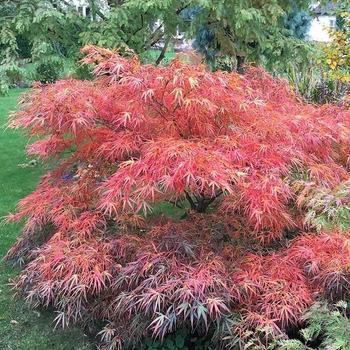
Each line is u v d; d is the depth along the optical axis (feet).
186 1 16.71
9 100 35.88
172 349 8.96
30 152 11.19
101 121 9.84
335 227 8.80
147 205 8.55
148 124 9.57
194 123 9.49
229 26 19.04
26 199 11.59
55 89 9.96
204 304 7.97
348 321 7.52
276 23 19.27
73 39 17.39
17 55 17.04
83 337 10.19
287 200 9.16
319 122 9.91
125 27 17.21
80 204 10.52
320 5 20.26
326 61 19.34
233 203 8.92
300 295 8.18
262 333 8.04
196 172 8.00
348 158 10.32
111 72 9.45
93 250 9.34
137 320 8.80
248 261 8.98
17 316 10.99
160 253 8.89
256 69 12.91
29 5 16.07
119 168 9.18
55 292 9.48
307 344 8.20
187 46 23.12
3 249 13.82
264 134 9.36
